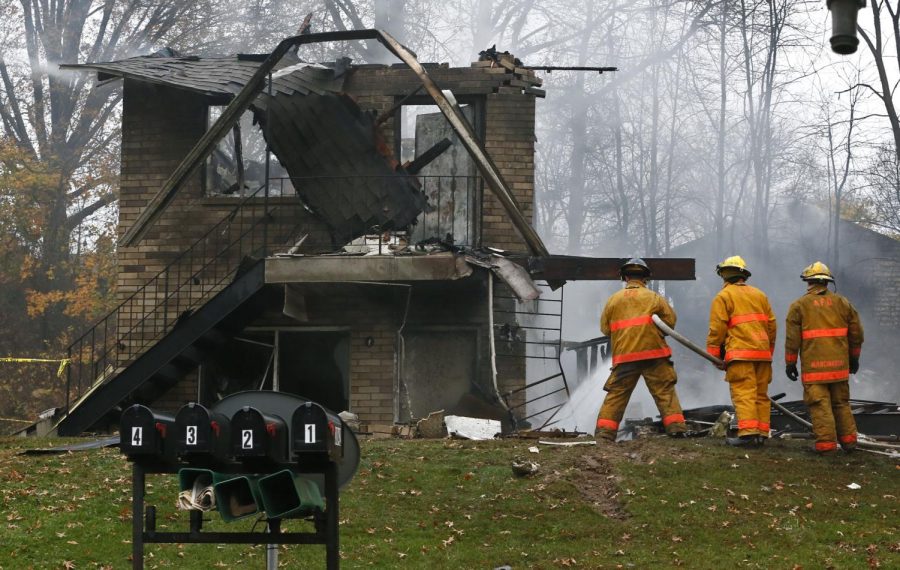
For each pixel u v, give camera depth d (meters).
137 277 23.97
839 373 16.00
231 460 8.05
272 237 23.61
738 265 16.38
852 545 12.37
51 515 13.14
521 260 22.12
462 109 24.11
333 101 23.44
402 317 23.30
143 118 24.41
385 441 17.34
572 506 13.78
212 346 22.80
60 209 45.28
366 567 11.59
